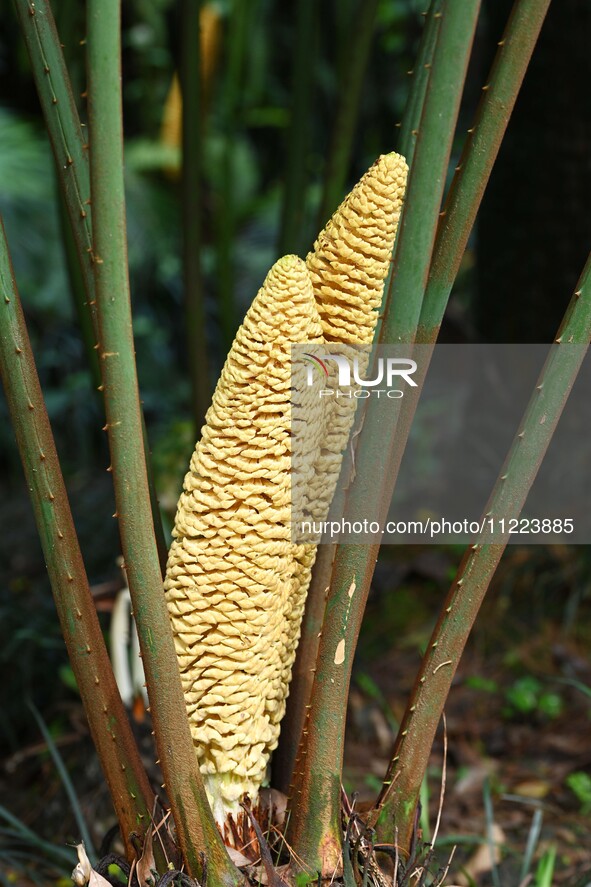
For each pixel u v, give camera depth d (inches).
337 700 44.7
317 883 45.1
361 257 43.7
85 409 176.4
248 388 42.6
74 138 45.6
